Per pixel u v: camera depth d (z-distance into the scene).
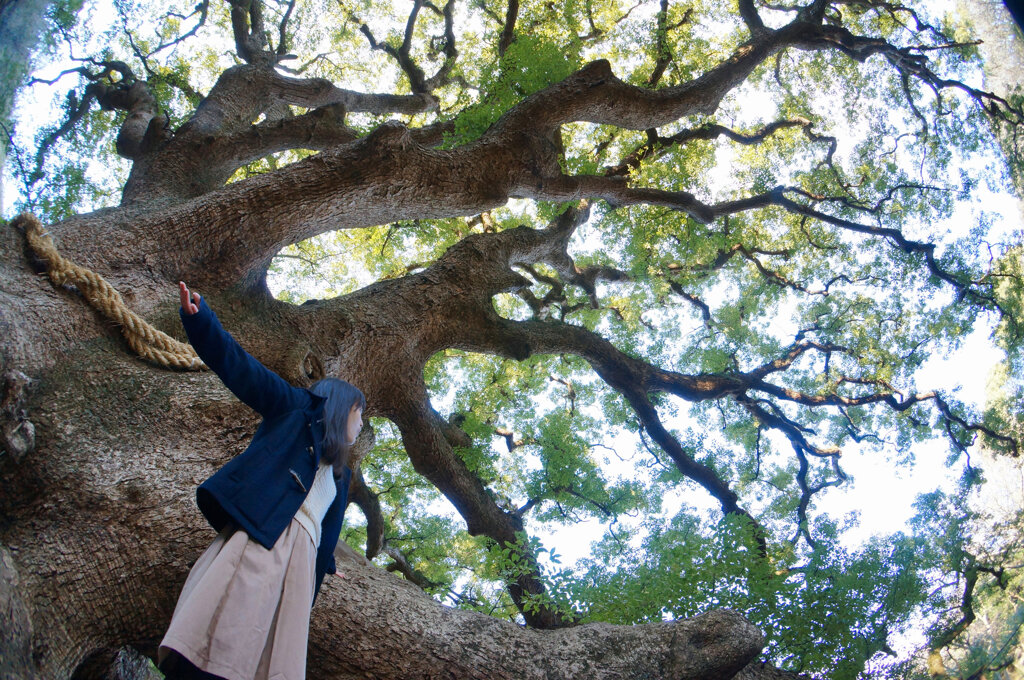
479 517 10.14
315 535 3.12
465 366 17.19
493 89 12.89
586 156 13.98
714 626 5.34
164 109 14.40
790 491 15.98
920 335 16.50
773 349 16.58
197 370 5.69
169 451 4.98
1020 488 13.23
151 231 7.17
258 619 2.76
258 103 12.79
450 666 4.71
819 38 14.23
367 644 4.57
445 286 9.55
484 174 9.42
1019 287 15.52
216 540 2.99
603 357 12.89
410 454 9.88
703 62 16.97
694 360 17.17
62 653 4.11
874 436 15.89
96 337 5.52
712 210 14.23
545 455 14.25
